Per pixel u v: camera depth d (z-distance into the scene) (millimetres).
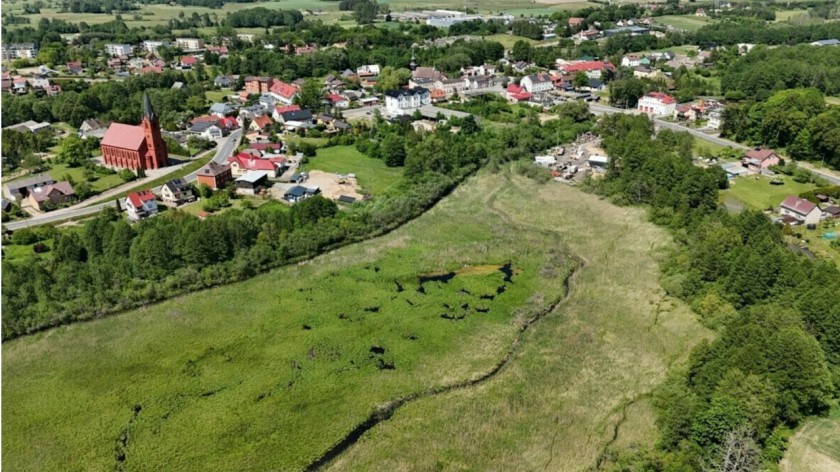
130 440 81688
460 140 194000
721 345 87750
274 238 131250
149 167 182625
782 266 102562
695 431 75000
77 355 98875
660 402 85000
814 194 151125
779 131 187625
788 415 77938
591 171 177625
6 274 111250
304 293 116688
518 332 104875
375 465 77125
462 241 137625
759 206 150250
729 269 109312
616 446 78812
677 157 160000
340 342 101938
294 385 91812
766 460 72812
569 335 103125
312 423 84500
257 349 100250
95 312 109375
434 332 104812
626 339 101500
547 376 93062
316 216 140000
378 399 88938
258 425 84062
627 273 122125
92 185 169375
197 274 119188
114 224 129500
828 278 96688
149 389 91062
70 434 82750
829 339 87750
